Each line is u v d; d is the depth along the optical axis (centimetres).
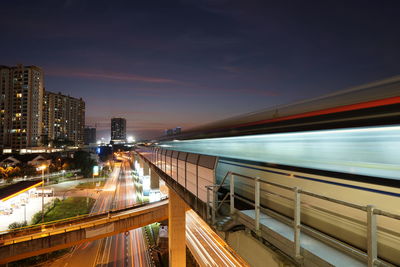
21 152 12581
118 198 6675
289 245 452
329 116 583
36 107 13275
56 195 6700
